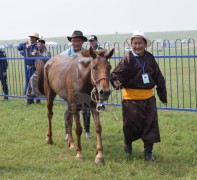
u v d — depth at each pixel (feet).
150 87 20.13
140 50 19.80
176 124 30.14
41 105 40.63
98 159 20.65
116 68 20.17
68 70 21.67
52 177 18.85
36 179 18.62
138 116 20.17
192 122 30.81
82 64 20.42
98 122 20.89
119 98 42.60
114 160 21.25
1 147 24.67
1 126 30.96
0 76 45.52
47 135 25.46
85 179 18.44
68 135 24.27
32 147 24.58
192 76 64.39
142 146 24.08
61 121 32.24
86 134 26.68
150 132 20.22
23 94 47.78
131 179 18.22
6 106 40.68
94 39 31.07
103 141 25.72
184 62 88.99
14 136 27.45
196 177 18.34
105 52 19.65
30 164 21.09
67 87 21.47
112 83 20.04
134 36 19.63
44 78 25.62
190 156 21.83
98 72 18.45
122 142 25.43
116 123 30.94
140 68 19.88
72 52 25.49
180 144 24.41
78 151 21.95
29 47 42.65
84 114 26.37
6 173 19.61
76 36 24.79
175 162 20.77
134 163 20.42
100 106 18.63
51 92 25.11
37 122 32.12
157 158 21.39
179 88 50.93
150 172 19.11
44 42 42.04
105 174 18.97
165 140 25.17
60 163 20.94
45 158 22.20
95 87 19.06
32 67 41.75
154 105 20.31
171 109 32.94
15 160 21.86
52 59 25.30
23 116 34.86
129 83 20.11
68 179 18.48
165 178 18.26
